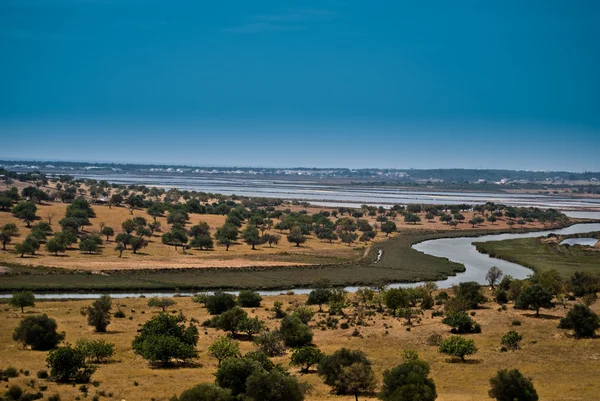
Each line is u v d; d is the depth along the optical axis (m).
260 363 113.31
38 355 133.25
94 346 132.62
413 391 99.38
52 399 100.31
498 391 102.81
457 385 115.69
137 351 140.25
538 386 114.38
